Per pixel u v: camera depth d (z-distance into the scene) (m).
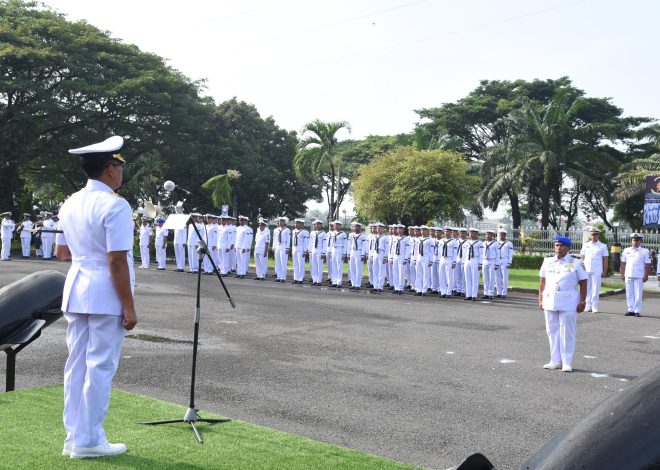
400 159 33.41
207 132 43.50
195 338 5.59
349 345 9.98
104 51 38.03
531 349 10.22
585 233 34.25
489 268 19.45
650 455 2.43
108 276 4.63
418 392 7.25
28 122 35.09
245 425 5.74
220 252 24.22
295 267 22.22
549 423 6.23
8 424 5.39
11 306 6.02
